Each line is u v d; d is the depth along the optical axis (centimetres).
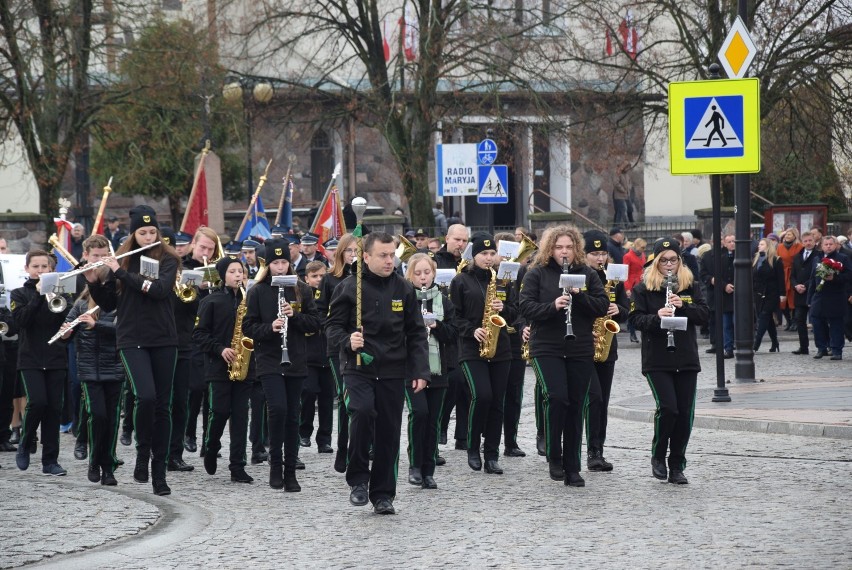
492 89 4328
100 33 4434
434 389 1605
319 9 4594
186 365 1786
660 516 1344
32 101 4219
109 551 1218
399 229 4444
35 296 1761
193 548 1230
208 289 1873
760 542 1192
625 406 2258
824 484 1502
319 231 2888
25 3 4156
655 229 5144
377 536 1282
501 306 1686
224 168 4841
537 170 5403
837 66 4516
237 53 4788
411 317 1434
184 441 1981
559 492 1523
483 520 1355
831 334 3123
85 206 4431
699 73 4541
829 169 5078
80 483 1655
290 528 1334
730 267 3247
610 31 4556
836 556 1120
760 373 2831
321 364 1950
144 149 4472
